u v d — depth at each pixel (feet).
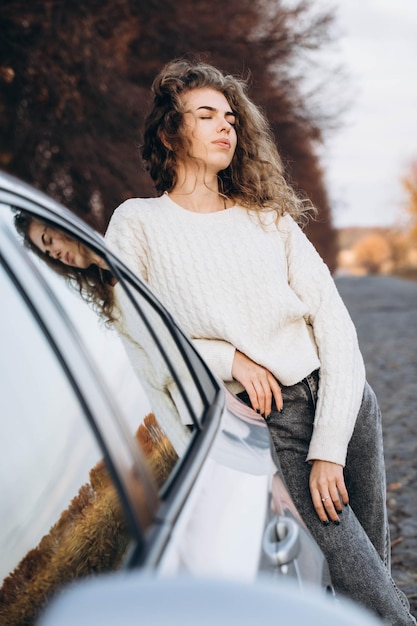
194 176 9.24
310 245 9.30
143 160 9.73
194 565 4.42
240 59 49.57
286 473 8.61
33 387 4.78
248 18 50.34
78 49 41.60
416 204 268.00
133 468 4.68
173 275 8.86
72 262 5.65
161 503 4.76
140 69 47.88
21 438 4.66
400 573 14.74
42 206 5.57
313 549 6.29
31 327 4.80
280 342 8.80
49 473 4.83
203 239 8.89
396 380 38.75
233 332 8.63
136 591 3.16
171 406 5.86
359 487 9.28
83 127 44.06
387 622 8.07
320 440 8.43
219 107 9.16
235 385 8.84
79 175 46.62
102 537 4.51
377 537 9.41
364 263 454.40
